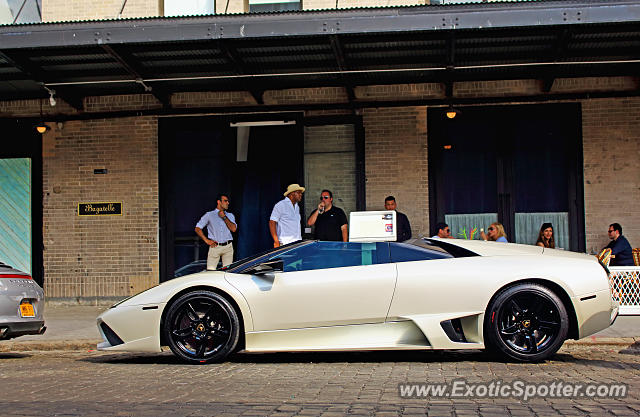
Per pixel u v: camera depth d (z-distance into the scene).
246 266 7.00
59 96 12.18
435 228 11.81
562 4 9.09
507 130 11.90
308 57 10.66
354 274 6.73
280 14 9.47
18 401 5.02
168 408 4.65
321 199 11.20
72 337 9.17
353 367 6.52
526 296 6.53
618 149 11.62
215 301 6.75
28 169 12.75
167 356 7.82
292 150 12.28
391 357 7.23
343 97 12.14
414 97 11.95
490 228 10.89
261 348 6.73
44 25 9.73
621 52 10.47
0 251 12.75
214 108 12.32
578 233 11.70
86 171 12.59
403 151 11.97
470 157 11.98
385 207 11.53
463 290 6.54
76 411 4.61
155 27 9.63
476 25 9.24
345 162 12.22
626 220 11.58
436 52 10.47
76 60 10.76
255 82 11.63
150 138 12.48
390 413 4.41
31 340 8.95
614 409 4.50
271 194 12.34
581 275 6.57
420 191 11.92
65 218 12.62
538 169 11.88
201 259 12.50
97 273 12.52
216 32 9.55
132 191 12.51
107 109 12.59
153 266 12.42
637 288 10.30
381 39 9.96
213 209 12.48
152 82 11.65
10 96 12.42
